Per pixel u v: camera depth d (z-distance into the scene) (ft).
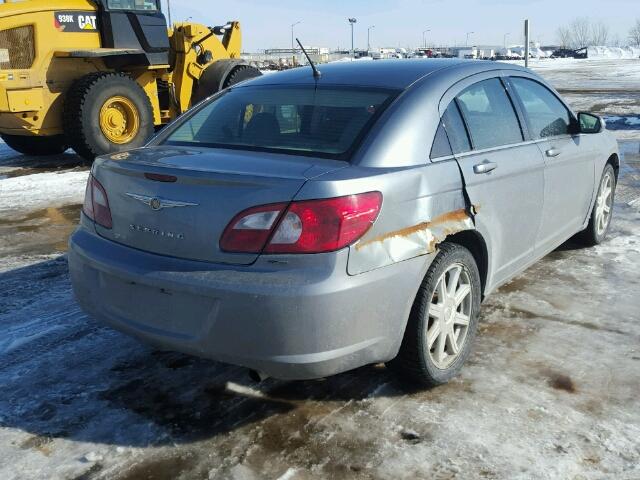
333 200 8.18
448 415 9.41
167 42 33.88
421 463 8.36
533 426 9.12
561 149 13.60
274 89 11.34
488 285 11.46
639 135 36.76
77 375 10.69
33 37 29.81
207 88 36.47
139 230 9.16
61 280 15.35
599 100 59.98
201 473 8.23
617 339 11.80
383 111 9.84
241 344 8.24
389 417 9.39
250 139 10.25
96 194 9.90
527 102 13.08
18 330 12.44
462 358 10.53
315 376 8.48
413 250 9.02
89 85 30.42
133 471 8.29
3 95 28.99
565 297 13.76
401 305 8.95
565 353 11.27
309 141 9.69
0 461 8.46
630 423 9.18
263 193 8.25
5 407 9.73
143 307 9.03
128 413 9.57
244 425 9.24
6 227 20.31
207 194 8.50
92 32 31.65
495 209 11.07
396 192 8.89
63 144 35.60
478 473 8.14
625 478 8.03
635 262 15.89
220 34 38.93
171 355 11.39
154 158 9.58
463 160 10.36
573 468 8.22
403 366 9.71
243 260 8.29
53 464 8.42
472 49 250.78
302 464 8.38
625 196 22.61
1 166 32.60
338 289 8.11
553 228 13.93
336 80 11.05
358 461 8.41
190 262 8.63
